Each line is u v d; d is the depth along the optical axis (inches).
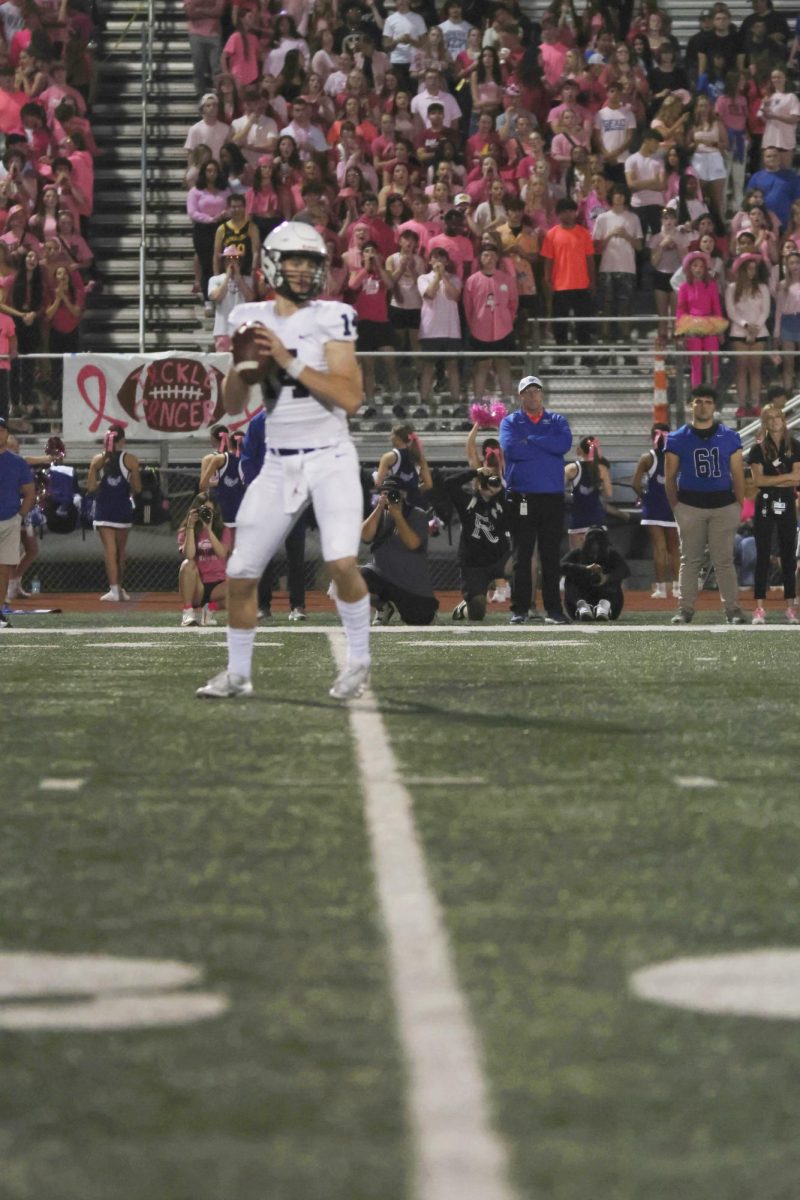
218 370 1745.8
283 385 676.1
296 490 683.4
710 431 1286.9
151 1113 223.0
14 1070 239.6
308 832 410.0
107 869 370.0
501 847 390.6
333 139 2044.8
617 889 348.2
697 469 1284.4
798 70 2263.8
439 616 1457.9
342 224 1940.2
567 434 1323.8
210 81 2228.1
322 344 666.8
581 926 317.7
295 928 317.1
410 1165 204.7
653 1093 229.5
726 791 466.9
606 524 1722.4
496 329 1824.6
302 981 282.2
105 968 291.0
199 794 465.7
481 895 343.3
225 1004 269.7
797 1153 209.6
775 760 524.7
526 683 772.6
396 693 725.9
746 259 1824.6
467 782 483.8
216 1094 229.5
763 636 1112.8
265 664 882.1
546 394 1811.0
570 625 1295.5
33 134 2065.7
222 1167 204.8
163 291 2090.3
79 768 513.0
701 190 2047.2
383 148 2032.5
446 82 2132.1
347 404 667.4
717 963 292.7
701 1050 246.7
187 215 2151.8
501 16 2194.9
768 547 1330.0
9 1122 220.7
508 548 1371.8
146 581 1761.8
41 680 789.2
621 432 1820.9
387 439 1771.7
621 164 2054.6
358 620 699.4
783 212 2064.5
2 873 366.3
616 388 1817.2
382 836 404.5
